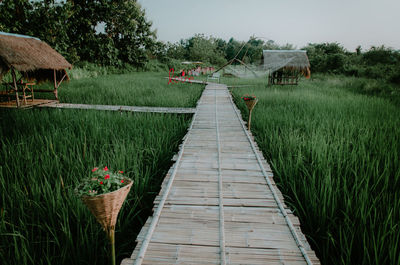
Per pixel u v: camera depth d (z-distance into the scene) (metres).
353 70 22.31
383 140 5.27
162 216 2.72
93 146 5.04
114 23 29.41
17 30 18.38
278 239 2.37
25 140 4.96
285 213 2.74
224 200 3.05
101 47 26.36
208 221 2.64
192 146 5.10
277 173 4.15
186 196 3.14
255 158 4.46
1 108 7.83
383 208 3.04
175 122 7.21
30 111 7.75
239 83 18.61
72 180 3.65
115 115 7.33
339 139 5.47
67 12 20.73
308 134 5.83
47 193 3.33
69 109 8.16
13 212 3.00
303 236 2.41
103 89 12.50
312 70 26.64
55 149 4.70
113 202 1.72
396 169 3.94
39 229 2.68
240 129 6.44
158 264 2.06
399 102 9.96
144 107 8.52
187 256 2.14
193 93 12.84
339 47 32.75
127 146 4.92
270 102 10.08
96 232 2.78
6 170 3.70
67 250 2.55
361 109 8.34
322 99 10.34
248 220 2.66
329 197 3.05
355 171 3.84
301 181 3.90
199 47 46.84
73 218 2.93
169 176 3.67
